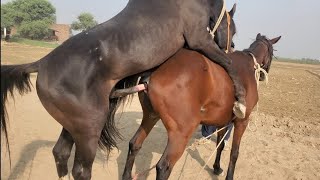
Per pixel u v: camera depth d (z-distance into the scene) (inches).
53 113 150.5
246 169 250.4
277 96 634.2
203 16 163.8
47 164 237.3
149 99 173.9
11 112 367.6
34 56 1001.5
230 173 211.5
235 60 199.8
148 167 245.3
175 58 168.7
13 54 1029.2
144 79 170.1
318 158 282.5
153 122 197.0
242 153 282.8
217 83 173.6
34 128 315.3
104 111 153.1
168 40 158.7
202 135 295.7
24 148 261.7
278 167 256.4
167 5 159.8
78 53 148.6
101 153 263.6
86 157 153.2
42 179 215.2
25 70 151.1
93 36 152.4
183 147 167.6
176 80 163.5
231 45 208.2
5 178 210.8
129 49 151.3
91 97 148.8
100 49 149.3
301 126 393.1
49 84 146.1
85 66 147.6
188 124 166.7
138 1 162.7
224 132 226.7
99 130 153.2
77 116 148.5
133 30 153.5
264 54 232.5
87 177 155.6
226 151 281.9
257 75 212.4
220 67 176.4
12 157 243.0
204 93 170.2
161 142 301.1
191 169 246.2
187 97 164.2
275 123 400.2
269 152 289.0
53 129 316.8
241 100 179.2
